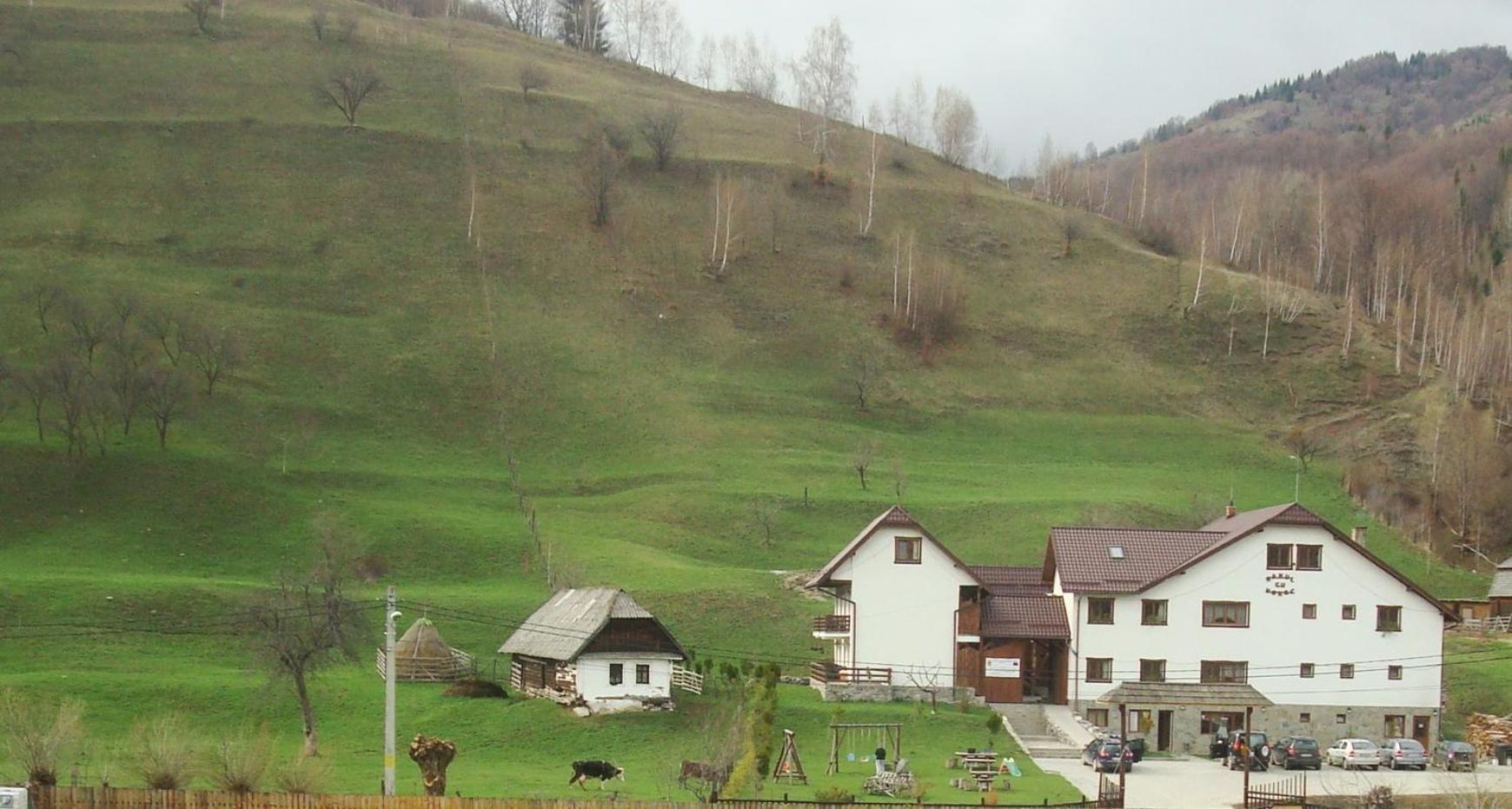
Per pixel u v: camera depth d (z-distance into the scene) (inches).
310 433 6250.0
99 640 3823.8
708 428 6934.1
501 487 5994.1
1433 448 7313.0
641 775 2856.8
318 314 7583.7
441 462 6264.8
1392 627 3764.8
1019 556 5290.4
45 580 4210.1
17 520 4921.3
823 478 6299.2
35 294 6993.1
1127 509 5836.6
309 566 4598.9
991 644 3782.0
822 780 2871.6
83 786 2352.4
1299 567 3769.7
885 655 3772.1
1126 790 2915.8
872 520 5748.0
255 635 3287.4
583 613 3491.6
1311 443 7672.2
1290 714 3720.5
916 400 7800.2
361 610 3356.3
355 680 3602.4
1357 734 3725.4
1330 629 3759.8
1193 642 3740.2
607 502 5885.8
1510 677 4229.8
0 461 5270.7
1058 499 5989.2
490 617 4313.5
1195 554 3818.9
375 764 2898.6
